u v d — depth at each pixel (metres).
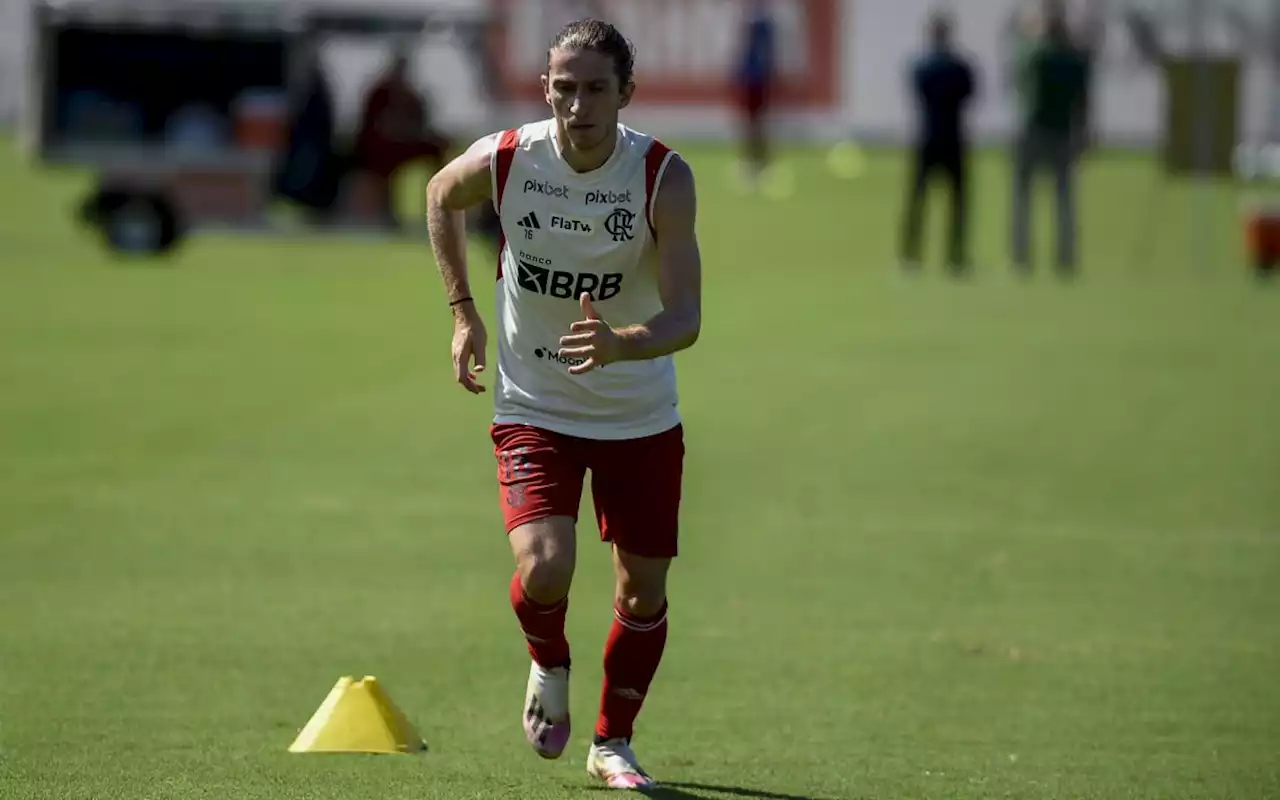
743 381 50.22
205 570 29.80
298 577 29.48
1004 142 130.50
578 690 23.88
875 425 44.06
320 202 77.12
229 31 76.81
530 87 121.19
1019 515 34.97
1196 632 27.03
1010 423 44.47
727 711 22.72
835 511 35.12
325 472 37.91
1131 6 125.50
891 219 96.25
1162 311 66.19
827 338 58.38
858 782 19.83
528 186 18.48
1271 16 123.88
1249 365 53.91
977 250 86.56
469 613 27.44
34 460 38.41
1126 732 21.98
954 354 55.34
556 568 18.42
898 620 27.52
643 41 128.00
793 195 104.12
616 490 19.22
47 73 77.00
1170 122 84.25
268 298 67.25
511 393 19.16
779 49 129.88
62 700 22.53
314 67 77.25
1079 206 102.62
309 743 20.62
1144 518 34.78
